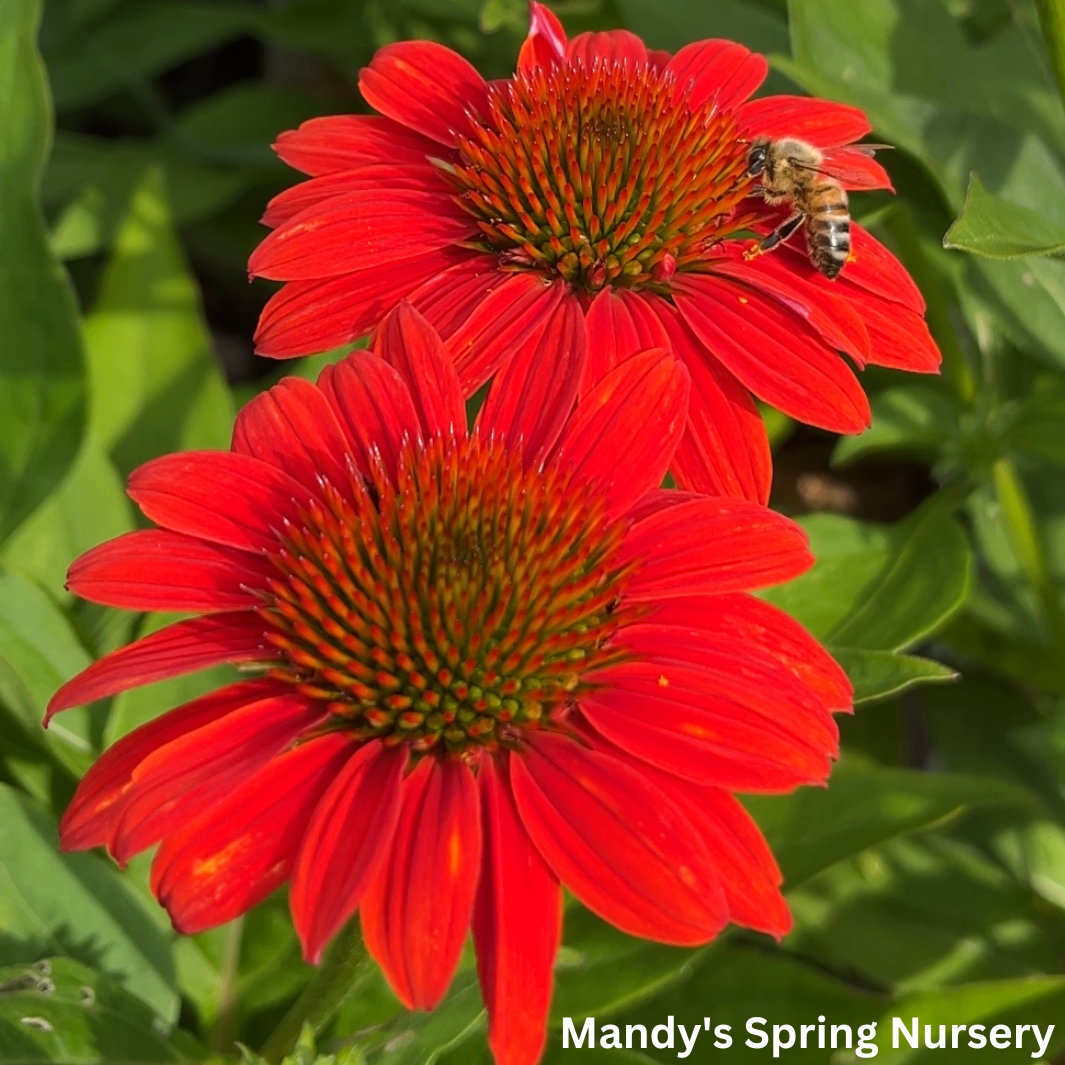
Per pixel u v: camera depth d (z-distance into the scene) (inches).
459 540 10.4
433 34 16.2
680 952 11.9
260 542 10.4
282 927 12.4
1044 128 13.6
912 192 14.0
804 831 12.0
